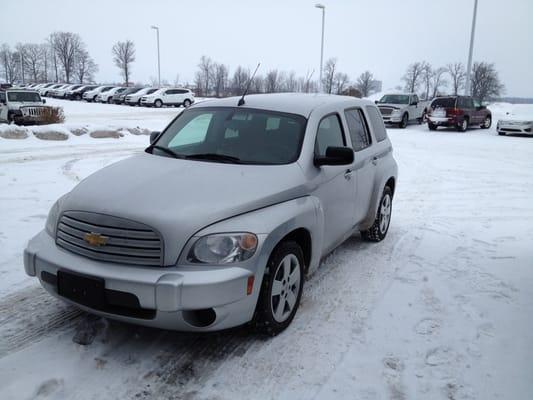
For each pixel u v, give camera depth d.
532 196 9.41
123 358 3.36
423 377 3.28
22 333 3.63
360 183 5.09
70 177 9.32
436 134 23.00
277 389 3.09
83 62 81.69
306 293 4.52
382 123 6.39
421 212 7.91
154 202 3.28
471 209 8.20
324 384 3.16
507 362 3.49
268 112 4.55
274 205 3.60
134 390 3.03
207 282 3.04
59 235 3.47
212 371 3.25
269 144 4.23
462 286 4.80
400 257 5.59
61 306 4.07
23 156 11.75
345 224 4.87
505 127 22.41
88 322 3.81
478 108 25.61
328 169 4.34
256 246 3.26
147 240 3.14
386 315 4.13
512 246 6.14
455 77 58.66
